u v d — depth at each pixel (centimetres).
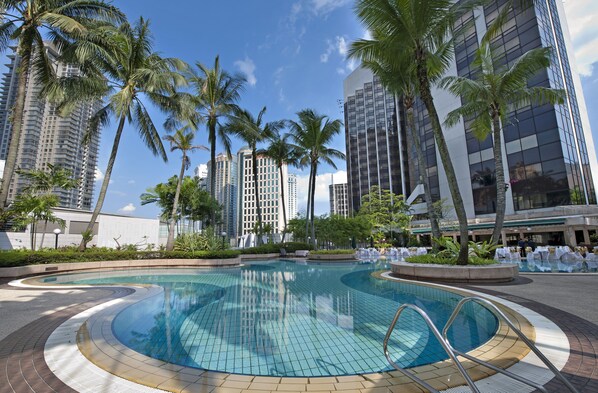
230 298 786
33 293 830
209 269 1656
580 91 2973
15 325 504
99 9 1448
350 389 280
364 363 367
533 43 2509
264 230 4478
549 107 2358
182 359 381
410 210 3716
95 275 1359
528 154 2470
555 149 2300
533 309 567
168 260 1734
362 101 6638
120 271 1541
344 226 2759
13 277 1195
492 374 301
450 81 1464
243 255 2403
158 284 1059
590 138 2839
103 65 1658
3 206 1234
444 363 338
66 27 1241
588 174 2578
